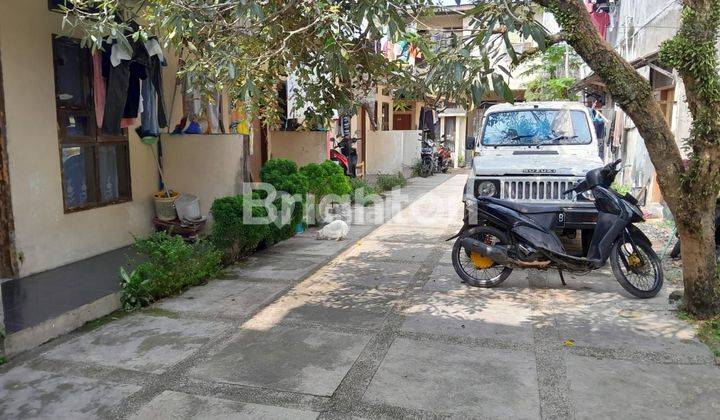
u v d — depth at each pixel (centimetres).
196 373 380
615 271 525
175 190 773
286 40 472
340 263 679
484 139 796
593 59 425
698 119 415
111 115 605
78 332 457
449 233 856
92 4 491
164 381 369
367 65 553
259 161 1113
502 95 350
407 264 671
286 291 564
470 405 333
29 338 421
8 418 326
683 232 451
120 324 474
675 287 551
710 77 406
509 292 554
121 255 658
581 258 537
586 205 587
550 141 768
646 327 450
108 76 629
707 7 401
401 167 1631
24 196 562
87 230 644
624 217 520
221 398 346
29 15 560
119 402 342
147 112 654
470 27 441
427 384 359
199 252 610
